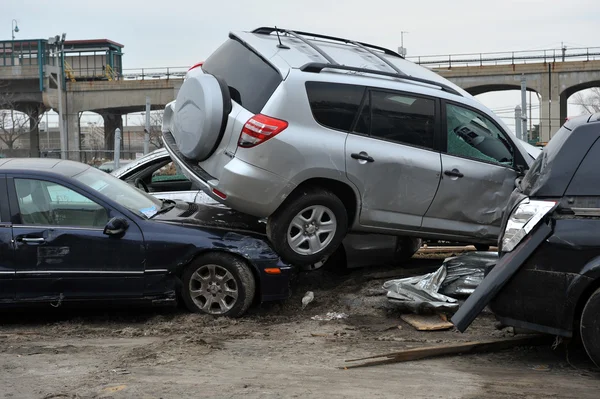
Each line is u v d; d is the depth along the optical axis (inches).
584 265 181.6
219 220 274.8
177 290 258.4
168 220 263.0
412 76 294.7
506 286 193.8
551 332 188.4
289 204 262.1
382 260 319.0
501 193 299.6
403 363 200.7
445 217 291.4
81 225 253.3
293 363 200.5
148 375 189.3
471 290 255.6
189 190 350.3
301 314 264.8
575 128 193.6
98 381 184.4
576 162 189.2
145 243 251.4
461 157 292.2
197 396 171.9
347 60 291.0
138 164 350.3
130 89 2375.7
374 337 230.1
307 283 299.3
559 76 2076.8
